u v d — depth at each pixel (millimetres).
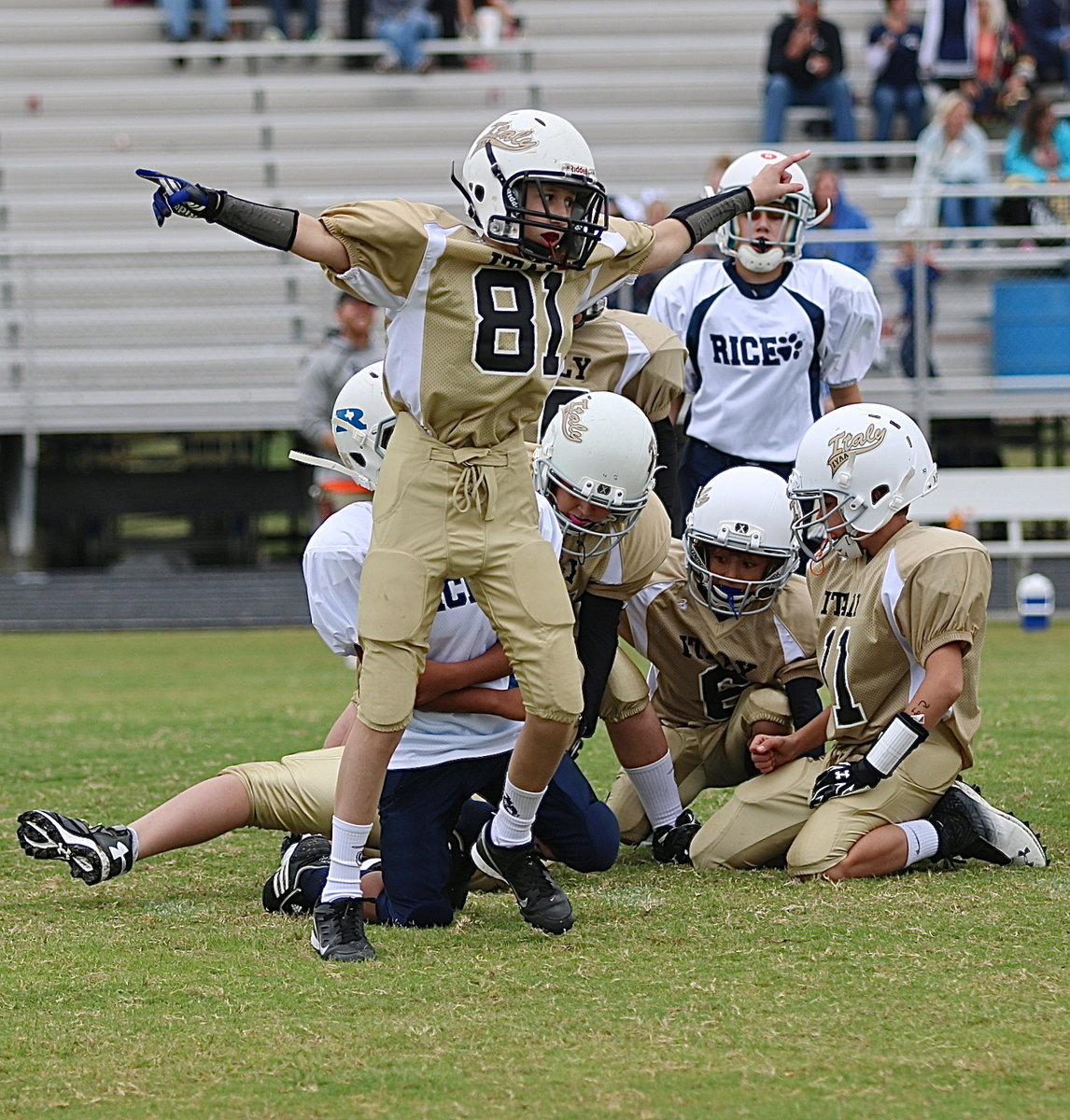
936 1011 9602
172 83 53094
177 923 12289
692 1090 8391
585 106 53469
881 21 51031
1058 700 24172
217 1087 8570
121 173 50188
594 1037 9250
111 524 47719
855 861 13305
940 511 37938
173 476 45219
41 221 48719
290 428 44125
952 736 13688
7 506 44656
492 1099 8336
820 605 14070
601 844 13062
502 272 11391
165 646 36438
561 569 13055
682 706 15336
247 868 14438
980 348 44219
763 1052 8938
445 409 11203
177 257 46188
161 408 43562
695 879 13664
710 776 15531
